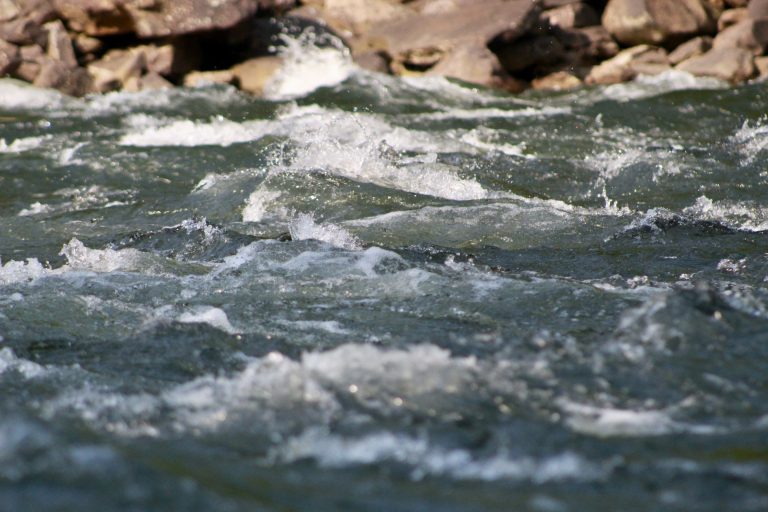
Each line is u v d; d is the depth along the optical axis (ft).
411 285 63.21
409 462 36.32
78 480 31.65
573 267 69.15
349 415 41.32
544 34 190.49
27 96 155.94
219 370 49.49
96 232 88.48
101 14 169.48
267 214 89.25
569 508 32.12
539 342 50.49
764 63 180.34
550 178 106.42
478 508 31.89
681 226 79.61
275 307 60.13
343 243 76.79
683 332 50.26
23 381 48.73
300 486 33.65
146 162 117.08
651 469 35.37
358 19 199.52
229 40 178.29
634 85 175.52
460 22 188.55
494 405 42.09
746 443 37.81
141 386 47.37
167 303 62.54
